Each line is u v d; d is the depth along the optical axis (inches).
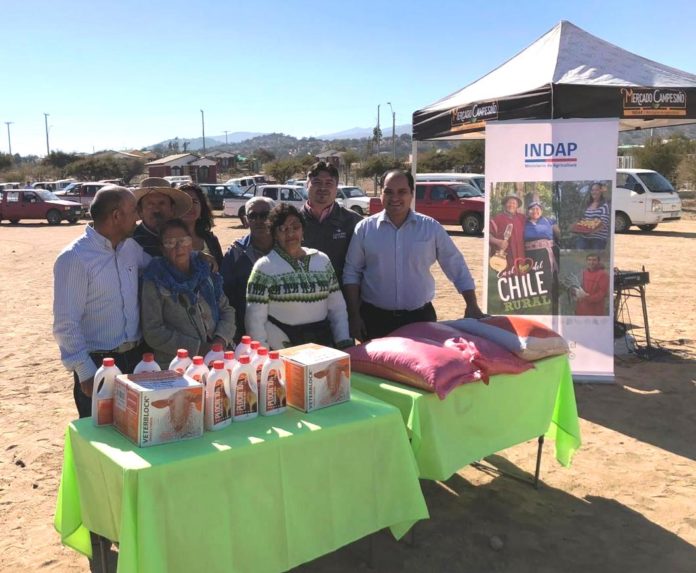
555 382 145.8
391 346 127.0
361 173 1929.1
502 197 214.2
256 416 103.9
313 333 137.6
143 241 144.2
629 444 173.3
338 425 101.3
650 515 137.4
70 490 107.8
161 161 2393.0
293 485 96.7
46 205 1078.4
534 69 226.7
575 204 209.5
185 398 93.0
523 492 148.4
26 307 380.8
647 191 700.0
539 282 215.3
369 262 165.0
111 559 122.3
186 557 87.0
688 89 202.2
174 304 119.6
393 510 109.7
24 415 199.9
